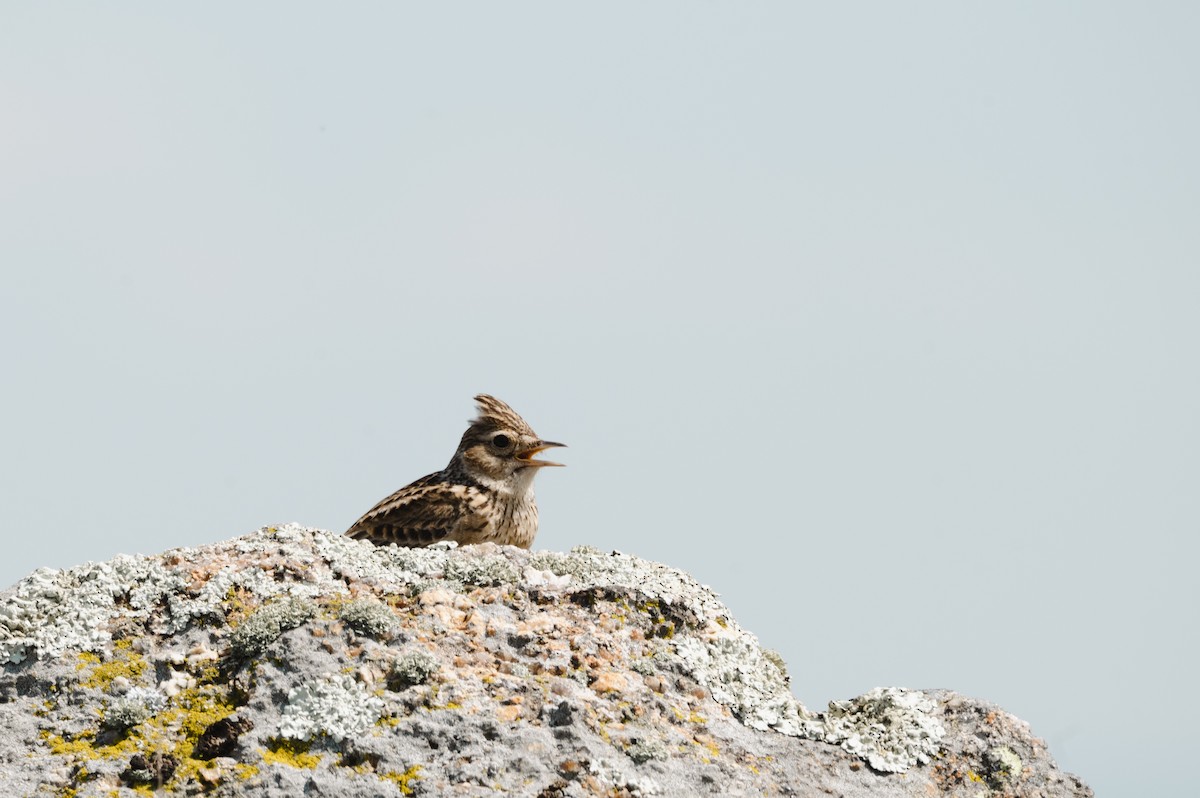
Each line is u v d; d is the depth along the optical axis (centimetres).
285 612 1340
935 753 1379
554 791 1161
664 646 1433
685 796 1206
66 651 1340
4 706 1285
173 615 1376
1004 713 1429
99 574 1428
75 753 1228
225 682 1297
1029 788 1356
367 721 1222
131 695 1281
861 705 1452
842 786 1309
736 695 1400
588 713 1255
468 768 1176
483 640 1368
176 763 1202
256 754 1200
